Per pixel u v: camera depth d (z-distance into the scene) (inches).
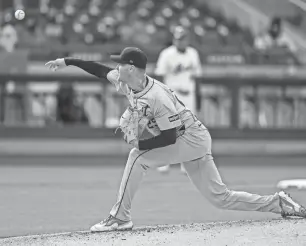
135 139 895.1
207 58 2470.5
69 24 2861.7
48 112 2142.0
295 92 2209.6
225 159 2169.0
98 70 933.8
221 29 3115.2
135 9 3243.1
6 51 2263.8
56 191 1488.7
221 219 1126.4
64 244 836.6
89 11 3068.4
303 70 2461.9
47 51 2325.3
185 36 1808.6
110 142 2154.3
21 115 2133.4
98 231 935.0
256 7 3053.6
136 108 886.4
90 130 2148.1
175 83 1818.4
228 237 844.6
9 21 2642.7
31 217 1155.9
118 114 2151.8
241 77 2169.0
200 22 3174.2
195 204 1298.0
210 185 953.5
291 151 2193.7
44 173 1847.9
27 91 2128.4
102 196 1411.2
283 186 1526.8
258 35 2886.3
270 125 2207.2
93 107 2146.9
